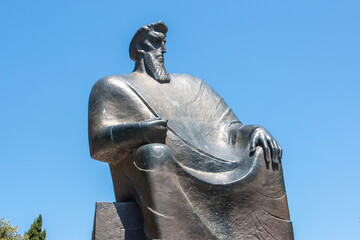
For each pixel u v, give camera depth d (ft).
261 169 21.90
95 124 22.72
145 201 20.13
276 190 21.91
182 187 20.56
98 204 20.83
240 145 23.40
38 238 61.11
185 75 26.35
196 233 20.02
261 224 21.30
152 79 24.86
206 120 24.49
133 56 26.21
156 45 25.67
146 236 19.90
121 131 21.49
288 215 21.95
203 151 22.58
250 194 21.45
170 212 19.81
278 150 22.35
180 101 24.50
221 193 21.06
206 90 25.96
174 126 23.13
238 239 20.79
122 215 20.89
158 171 20.13
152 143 21.02
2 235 52.90
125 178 21.97
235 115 25.82
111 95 23.29
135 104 23.12
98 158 22.81
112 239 20.49
